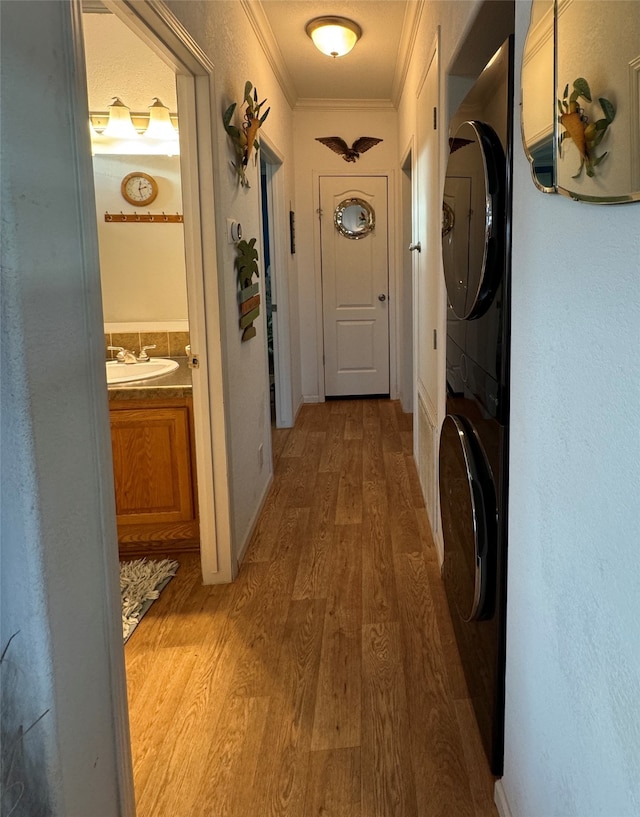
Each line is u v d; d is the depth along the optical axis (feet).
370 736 4.92
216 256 6.81
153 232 9.60
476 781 4.46
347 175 16.33
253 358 9.34
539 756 3.33
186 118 6.47
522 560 3.62
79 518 3.13
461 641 5.60
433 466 8.40
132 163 9.45
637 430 2.09
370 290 17.12
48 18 2.80
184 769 4.65
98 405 3.31
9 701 2.86
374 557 8.13
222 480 7.33
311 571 7.80
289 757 4.74
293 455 12.73
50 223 2.82
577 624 2.70
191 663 5.97
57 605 2.90
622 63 2.06
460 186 5.18
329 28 10.00
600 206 2.34
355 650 6.09
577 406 2.65
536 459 3.28
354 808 4.26
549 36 2.83
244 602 7.11
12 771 2.84
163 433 7.99
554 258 2.93
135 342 9.64
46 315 2.79
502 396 4.08
